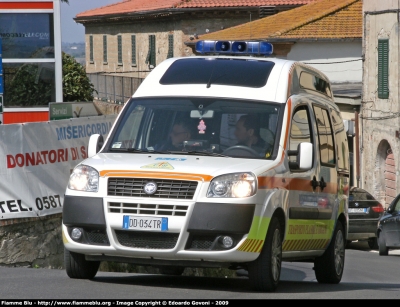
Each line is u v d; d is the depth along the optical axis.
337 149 16.88
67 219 12.53
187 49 70.81
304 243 14.61
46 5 30.09
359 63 55.47
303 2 70.81
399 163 45.78
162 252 12.09
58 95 30.53
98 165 12.58
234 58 14.66
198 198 12.07
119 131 13.75
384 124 47.47
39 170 18.44
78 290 11.87
